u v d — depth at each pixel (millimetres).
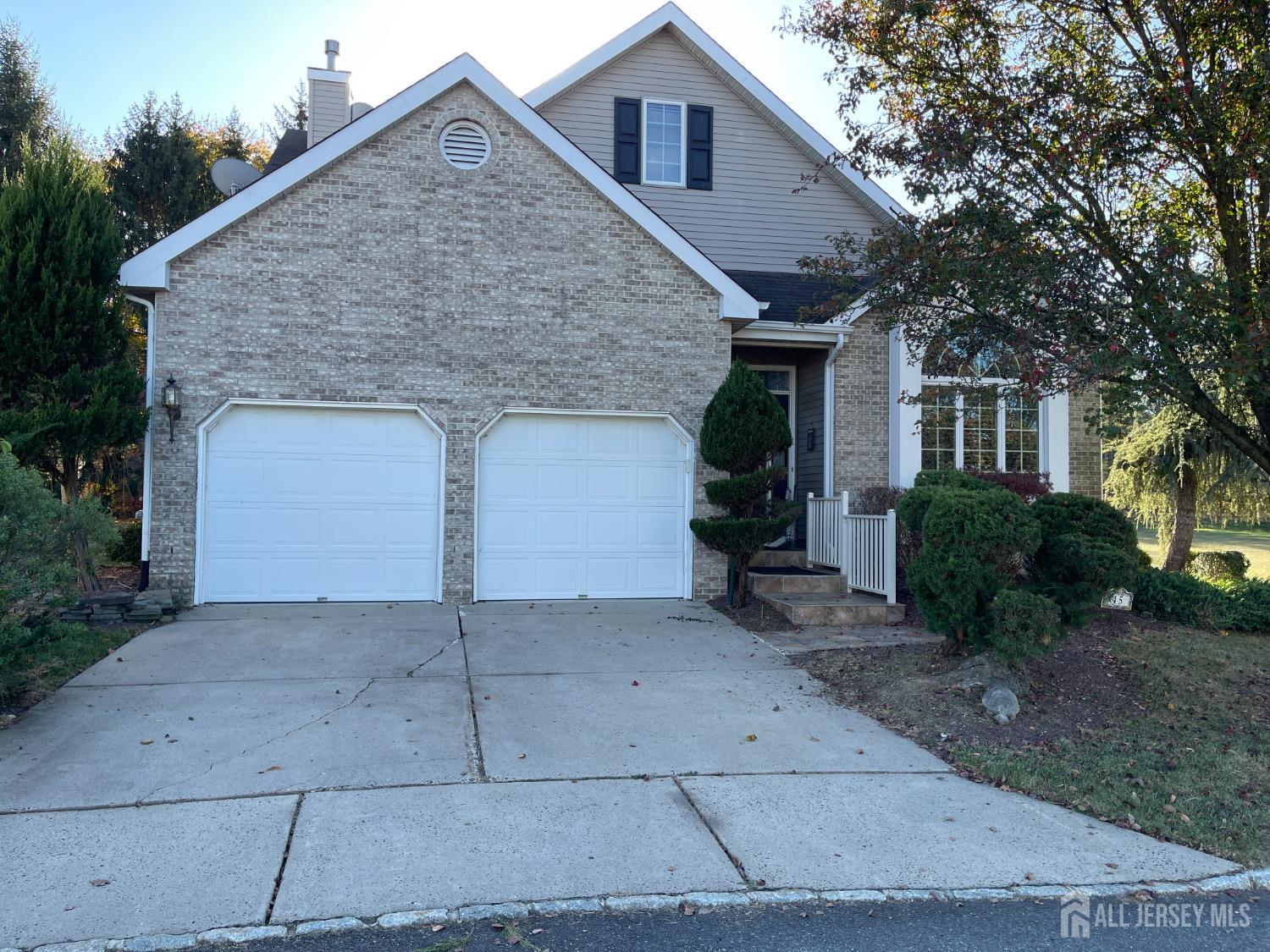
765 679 7871
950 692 7109
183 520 10148
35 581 6594
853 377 12789
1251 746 6375
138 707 6633
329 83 14555
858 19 8227
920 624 10086
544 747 6012
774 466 10516
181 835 4543
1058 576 7641
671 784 5434
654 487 11477
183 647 8430
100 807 4875
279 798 5047
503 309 10914
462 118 10805
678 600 11445
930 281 7934
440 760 5715
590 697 7176
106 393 9656
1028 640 6773
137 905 3846
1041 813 5168
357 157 10562
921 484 10297
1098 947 3783
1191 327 6465
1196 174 7652
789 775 5637
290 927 3719
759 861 4441
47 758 5590
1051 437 13109
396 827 4699
